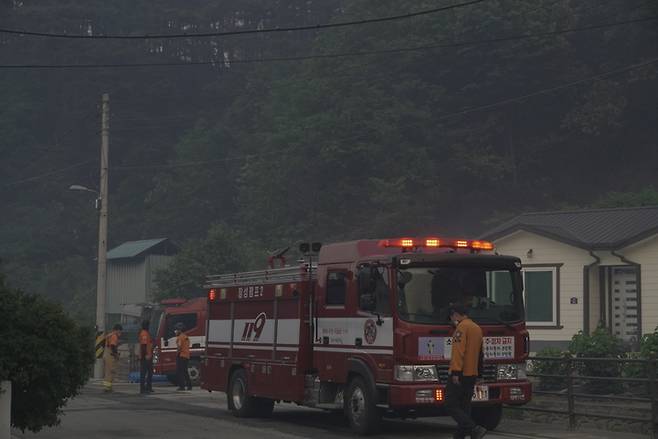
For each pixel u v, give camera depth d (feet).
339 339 75.41
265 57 502.79
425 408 69.10
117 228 433.89
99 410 95.86
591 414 75.00
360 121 288.30
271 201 307.17
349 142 286.46
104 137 169.17
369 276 71.41
